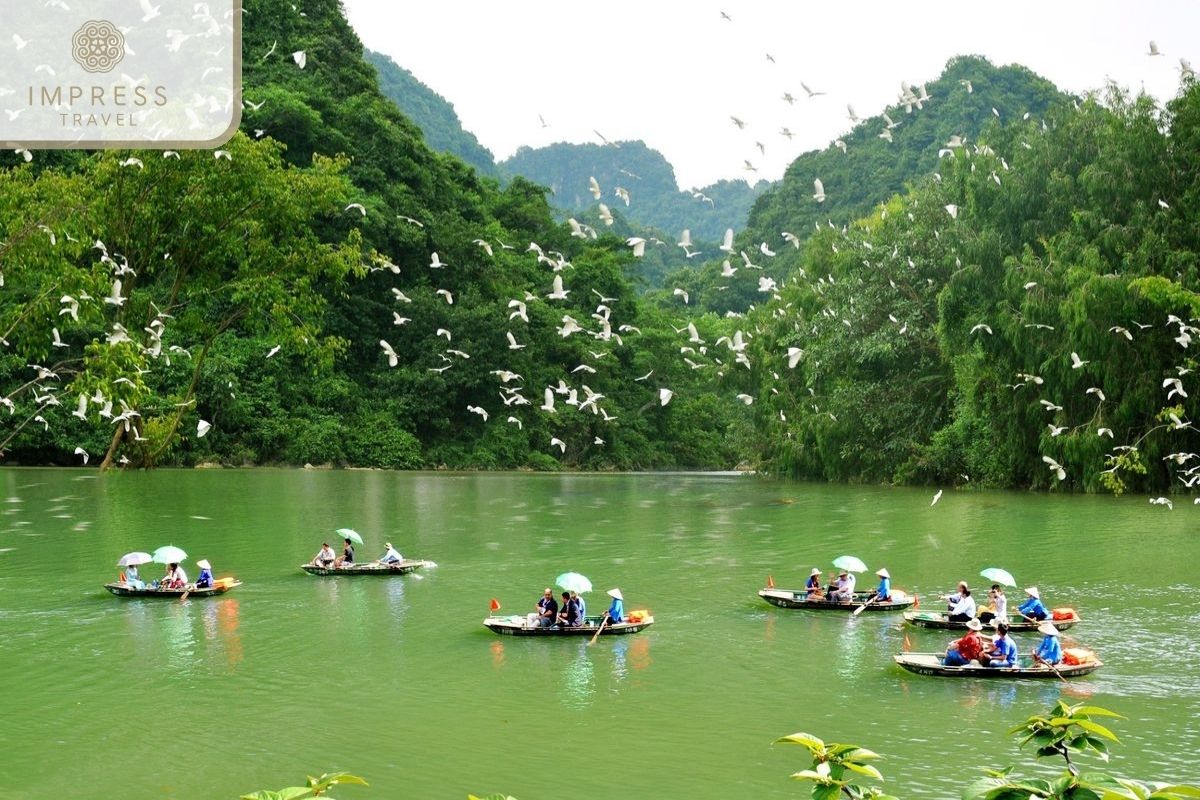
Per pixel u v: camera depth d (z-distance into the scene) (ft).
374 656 77.92
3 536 132.16
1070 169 197.16
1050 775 54.39
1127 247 182.39
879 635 84.74
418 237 306.96
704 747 59.00
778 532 145.48
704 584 106.52
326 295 294.46
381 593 101.24
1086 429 180.14
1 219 169.07
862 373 232.12
